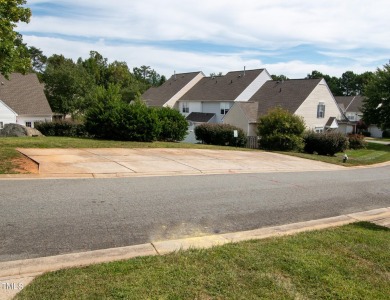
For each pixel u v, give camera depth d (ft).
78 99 127.95
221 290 11.48
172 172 34.96
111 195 23.85
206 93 131.44
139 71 315.78
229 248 15.07
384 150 108.47
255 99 117.08
